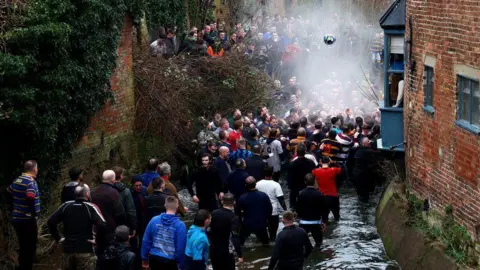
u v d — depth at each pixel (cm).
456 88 1315
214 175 1614
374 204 1917
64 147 1694
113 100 1883
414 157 1573
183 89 2217
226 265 1305
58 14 1535
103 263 1087
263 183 1580
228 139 1958
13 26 1480
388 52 1797
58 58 1570
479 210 1224
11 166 1539
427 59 1470
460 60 1291
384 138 1802
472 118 1266
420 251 1364
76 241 1301
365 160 1886
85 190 1309
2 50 1449
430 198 1466
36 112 1527
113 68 1883
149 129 2116
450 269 1231
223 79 2406
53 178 1669
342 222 1764
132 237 1362
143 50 2230
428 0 1458
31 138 1555
